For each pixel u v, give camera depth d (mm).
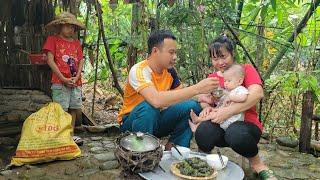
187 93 2762
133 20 4395
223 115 2801
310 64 3680
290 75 3660
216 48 2812
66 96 3969
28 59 5316
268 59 4512
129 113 3182
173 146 3086
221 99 2939
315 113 4129
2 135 4070
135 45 4367
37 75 5648
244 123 2850
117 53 5711
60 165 3262
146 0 4348
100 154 3543
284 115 4152
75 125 4340
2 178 2977
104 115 5383
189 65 4328
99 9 4457
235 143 2801
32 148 3221
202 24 4133
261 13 4305
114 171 3150
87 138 4109
